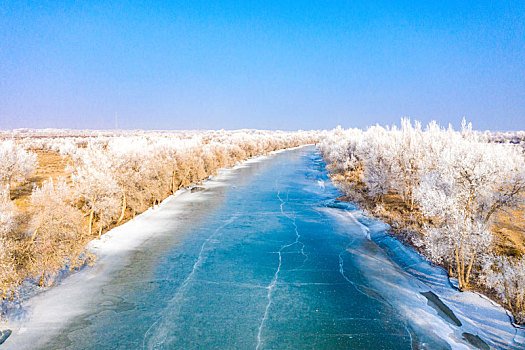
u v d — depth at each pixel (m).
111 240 27.16
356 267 22.30
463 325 15.29
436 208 17.55
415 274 21.06
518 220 24.72
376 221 31.44
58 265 18.45
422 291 18.86
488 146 21.14
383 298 18.12
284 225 32.16
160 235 29.08
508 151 22.88
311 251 25.30
